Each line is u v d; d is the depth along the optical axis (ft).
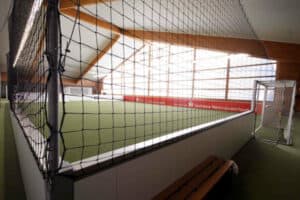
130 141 8.58
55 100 2.37
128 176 3.08
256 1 11.25
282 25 14.74
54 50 2.31
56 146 2.40
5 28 22.02
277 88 11.77
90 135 9.78
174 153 4.35
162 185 3.98
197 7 9.31
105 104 30.89
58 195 2.31
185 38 16.21
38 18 3.14
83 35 25.80
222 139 7.49
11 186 5.47
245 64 27.32
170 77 23.94
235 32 16.90
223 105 25.71
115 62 34.17
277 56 20.53
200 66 30.25
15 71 11.57
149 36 22.48
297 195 5.63
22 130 5.49
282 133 13.57
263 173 7.14
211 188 4.22
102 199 2.63
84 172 2.42
